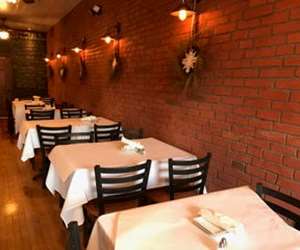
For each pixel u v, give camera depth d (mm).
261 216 1333
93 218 1872
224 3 2143
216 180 2320
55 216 2580
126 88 3848
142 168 1870
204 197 1511
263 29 1841
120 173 1832
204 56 2369
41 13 6402
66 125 3531
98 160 2164
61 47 7125
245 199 1506
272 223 1271
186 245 1064
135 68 3566
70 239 895
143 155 2340
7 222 2453
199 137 2496
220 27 2191
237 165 2107
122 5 3803
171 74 2818
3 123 7715
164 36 2910
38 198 2945
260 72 1879
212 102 2318
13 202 2840
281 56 1733
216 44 2240
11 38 8375
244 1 1969
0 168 3859
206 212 1290
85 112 4980
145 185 1942
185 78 2596
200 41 2404
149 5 3160
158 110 3115
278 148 1787
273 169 1827
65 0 5336
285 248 1075
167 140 2986
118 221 1222
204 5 2342
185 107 2660
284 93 1729
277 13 1744
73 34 6094
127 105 3848
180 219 1263
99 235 1213
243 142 2045
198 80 2449
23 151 3295
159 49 3014
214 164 2334
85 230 1951
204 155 2443
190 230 1173
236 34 2049
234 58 2078
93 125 3480
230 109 2143
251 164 1987
